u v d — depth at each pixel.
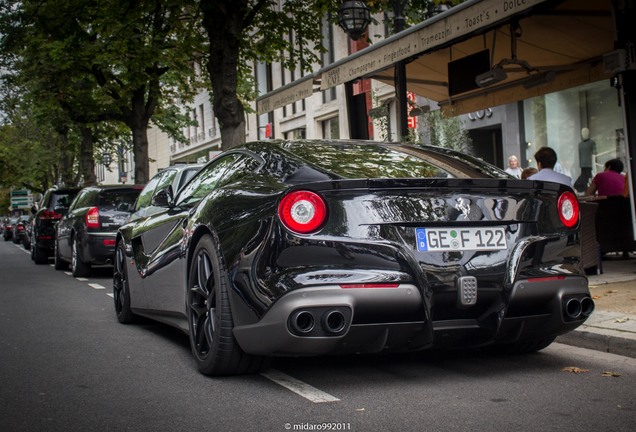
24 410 4.08
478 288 4.21
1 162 46.94
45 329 7.09
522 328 4.40
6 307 8.95
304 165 4.56
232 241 4.41
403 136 12.00
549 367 4.88
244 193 4.57
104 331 6.88
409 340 4.21
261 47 20.08
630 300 6.88
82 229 12.94
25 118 41.03
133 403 4.17
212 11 15.62
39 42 22.11
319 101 29.08
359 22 13.31
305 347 4.04
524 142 17.95
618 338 5.28
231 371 4.68
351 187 4.11
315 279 4.00
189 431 3.60
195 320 4.99
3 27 20.22
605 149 16.00
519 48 11.96
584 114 16.47
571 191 4.68
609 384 4.41
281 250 4.08
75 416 3.94
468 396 4.14
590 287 7.91
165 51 22.16
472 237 4.27
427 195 4.23
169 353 5.68
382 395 4.19
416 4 16.91
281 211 4.12
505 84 13.39
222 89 15.74
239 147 5.42
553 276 4.45
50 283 12.23
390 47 10.34
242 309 4.28
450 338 4.26
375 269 4.06
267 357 4.60
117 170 71.38
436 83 13.93
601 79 12.34
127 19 19.31
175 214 5.86
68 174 40.06
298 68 31.36
